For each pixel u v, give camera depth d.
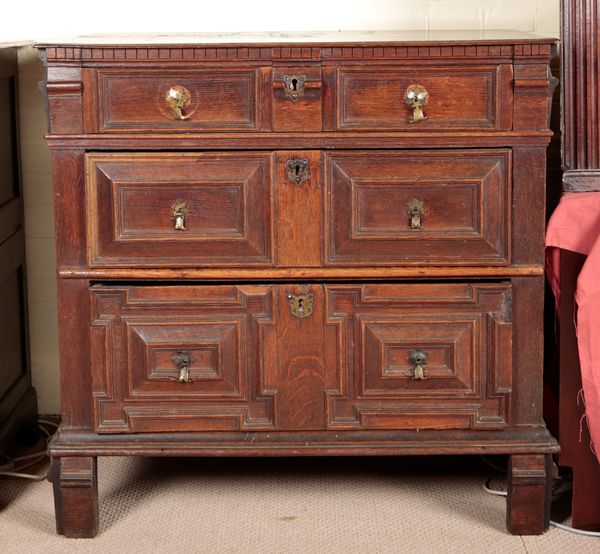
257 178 2.01
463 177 2.00
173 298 2.05
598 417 2.02
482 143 1.99
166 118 1.99
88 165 2.00
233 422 2.09
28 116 2.64
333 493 2.30
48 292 2.72
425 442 2.08
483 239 2.02
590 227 2.04
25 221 2.68
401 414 2.08
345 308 2.05
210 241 2.03
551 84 2.00
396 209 2.02
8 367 2.49
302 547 2.06
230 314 2.05
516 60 1.97
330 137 1.99
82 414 2.09
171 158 2.00
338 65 1.97
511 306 2.05
